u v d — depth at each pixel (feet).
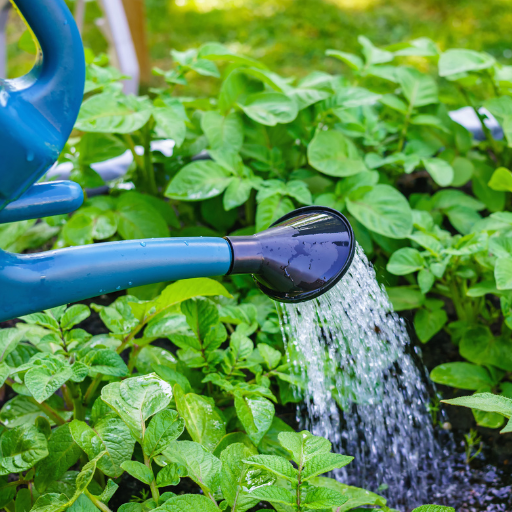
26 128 2.36
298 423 5.31
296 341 4.55
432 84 7.32
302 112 6.89
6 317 2.75
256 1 19.12
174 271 2.98
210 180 5.98
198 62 6.63
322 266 3.18
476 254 5.55
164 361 5.01
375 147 7.15
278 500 3.08
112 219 6.03
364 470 5.05
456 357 6.01
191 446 3.44
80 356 4.12
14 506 4.00
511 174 5.66
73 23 2.46
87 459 4.35
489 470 5.02
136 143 7.04
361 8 18.37
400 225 5.86
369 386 4.97
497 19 17.38
